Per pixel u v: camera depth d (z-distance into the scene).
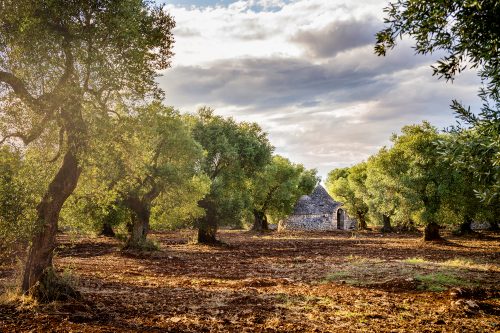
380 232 64.75
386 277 16.94
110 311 10.63
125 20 10.94
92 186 14.88
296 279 17.73
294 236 56.94
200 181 32.00
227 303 12.38
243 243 42.66
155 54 13.64
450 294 13.84
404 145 39.19
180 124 28.86
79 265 21.36
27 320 9.10
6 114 11.38
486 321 10.52
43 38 10.34
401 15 6.95
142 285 15.62
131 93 12.55
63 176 11.80
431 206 38.44
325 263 23.67
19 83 10.77
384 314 11.13
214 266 23.00
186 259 26.44
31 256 11.51
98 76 10.98
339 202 83.88
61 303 10.88
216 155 38.78
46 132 12.26
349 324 10.02
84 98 11.59
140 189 27.56
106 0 10.72
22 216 10.49
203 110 40.62
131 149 13.87
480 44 6.46
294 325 9.84
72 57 10.91
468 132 8.27
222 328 9.42
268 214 73.12
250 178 42.47
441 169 37.25
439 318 10.76
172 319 10.12
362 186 66.62
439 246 36.47
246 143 40.56
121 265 22.34
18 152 11.10
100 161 12.29
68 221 15.58
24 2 9.95
